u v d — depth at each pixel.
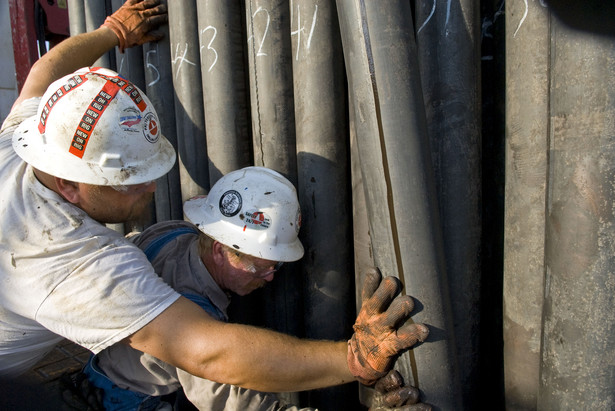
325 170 1.64
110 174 1.24
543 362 1.17
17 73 4.40
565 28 1.00
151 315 1.19
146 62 2.19
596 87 0.97
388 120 1.12
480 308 1.50
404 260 1.15
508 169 1.31
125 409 1.61
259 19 1.67
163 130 2.21
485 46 1.50
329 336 1.76
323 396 1.85
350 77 1.19
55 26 4.61
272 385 1.22
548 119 1.10
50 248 1.22
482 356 1.60
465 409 1.50
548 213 1.12
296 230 1.56
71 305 1.19
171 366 1.50
